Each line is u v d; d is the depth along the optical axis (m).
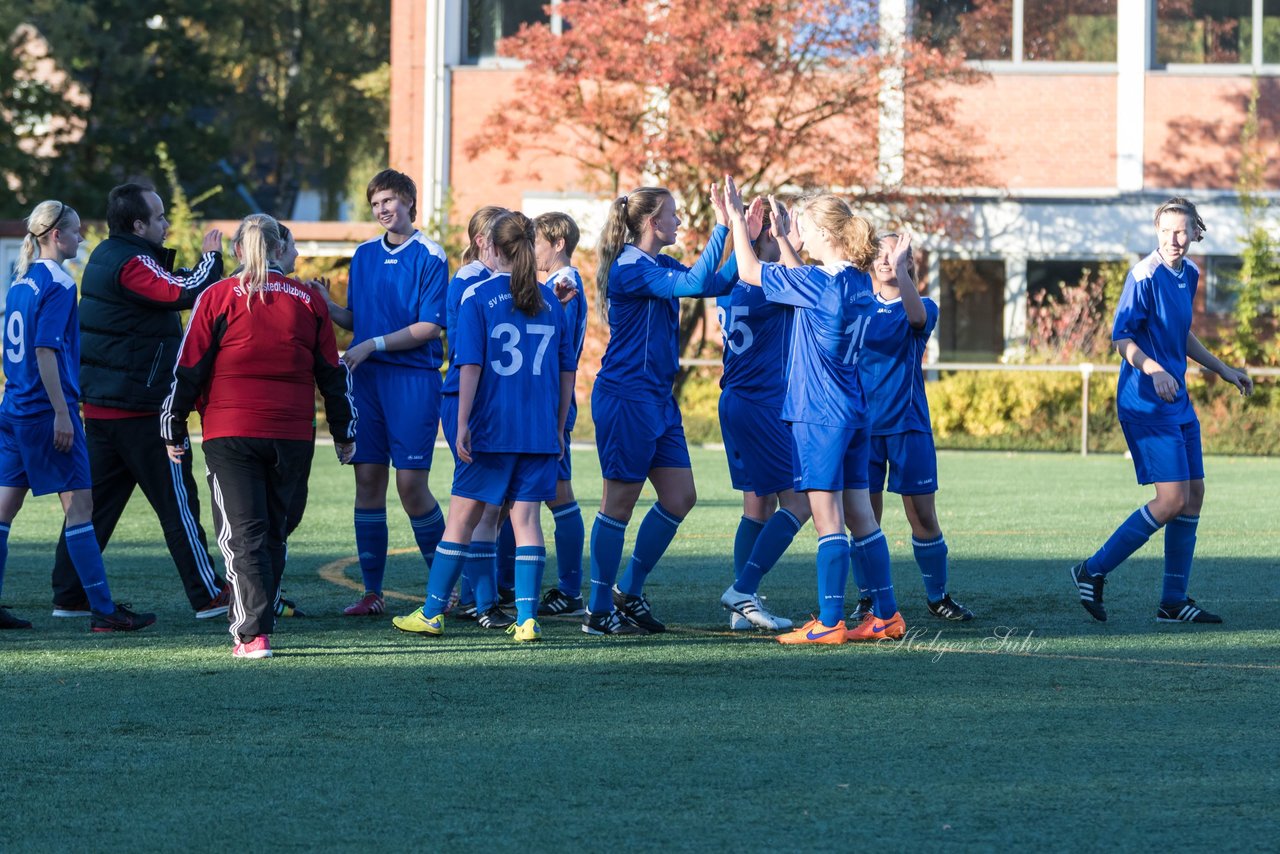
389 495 52.59
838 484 24.55
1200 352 28.12
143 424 27.03
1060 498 51.69
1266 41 91.94
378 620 27.42
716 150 79.19
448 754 17.23
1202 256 90.44
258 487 23.53
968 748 17.56
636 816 14.86
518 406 24.72
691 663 22.97
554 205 93.00
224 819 14.76
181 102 139.25
